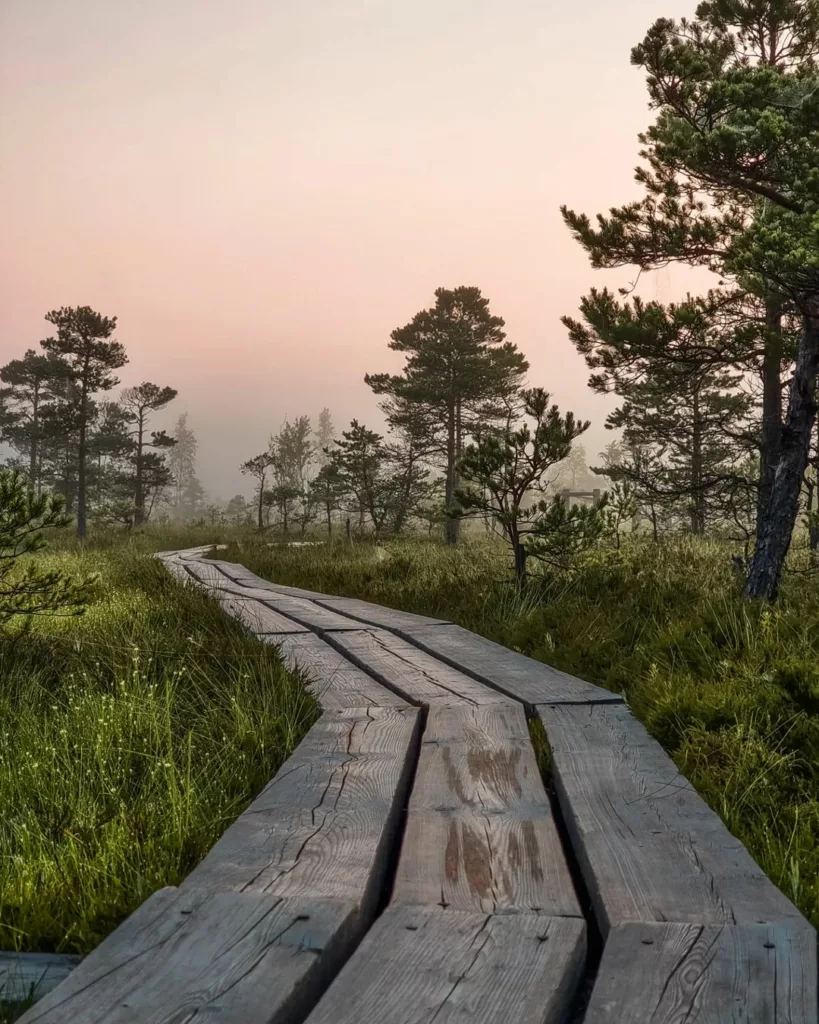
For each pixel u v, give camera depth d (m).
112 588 10.28
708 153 7.86
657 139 8.33
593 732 4.32
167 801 3.67
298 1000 1.97
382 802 3.29
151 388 51.03
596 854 2.77
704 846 2.84
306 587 12.84
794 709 4.55
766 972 2.00
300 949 2.12
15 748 4.39
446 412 33.53
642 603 7.88
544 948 2.14
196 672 5.84
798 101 7.64
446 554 16.25
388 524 34.25
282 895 2.44
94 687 5.46
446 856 2.80
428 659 6.21
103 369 36.69
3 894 2.78
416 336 33.44
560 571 9.62
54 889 2.85
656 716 4.59
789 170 7.97
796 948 2.12
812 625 5.91
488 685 5.48
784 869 2.96
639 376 9.45
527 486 9.75
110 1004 1.88
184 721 4.94
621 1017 1.84
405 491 33.75
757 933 2.19
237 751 4.29
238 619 8.10
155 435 50.41
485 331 33.22
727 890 2.49
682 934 2.19
